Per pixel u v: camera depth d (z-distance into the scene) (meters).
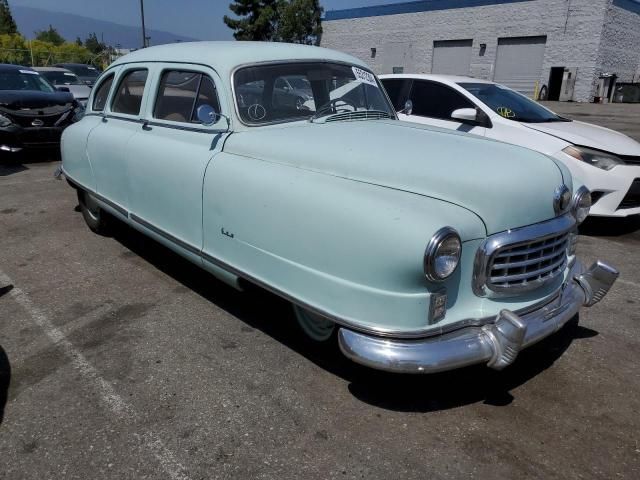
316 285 2.74
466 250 2.56
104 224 5.48
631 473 2.42
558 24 27.52
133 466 2.44
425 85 6.76
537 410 2.84
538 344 3.51
